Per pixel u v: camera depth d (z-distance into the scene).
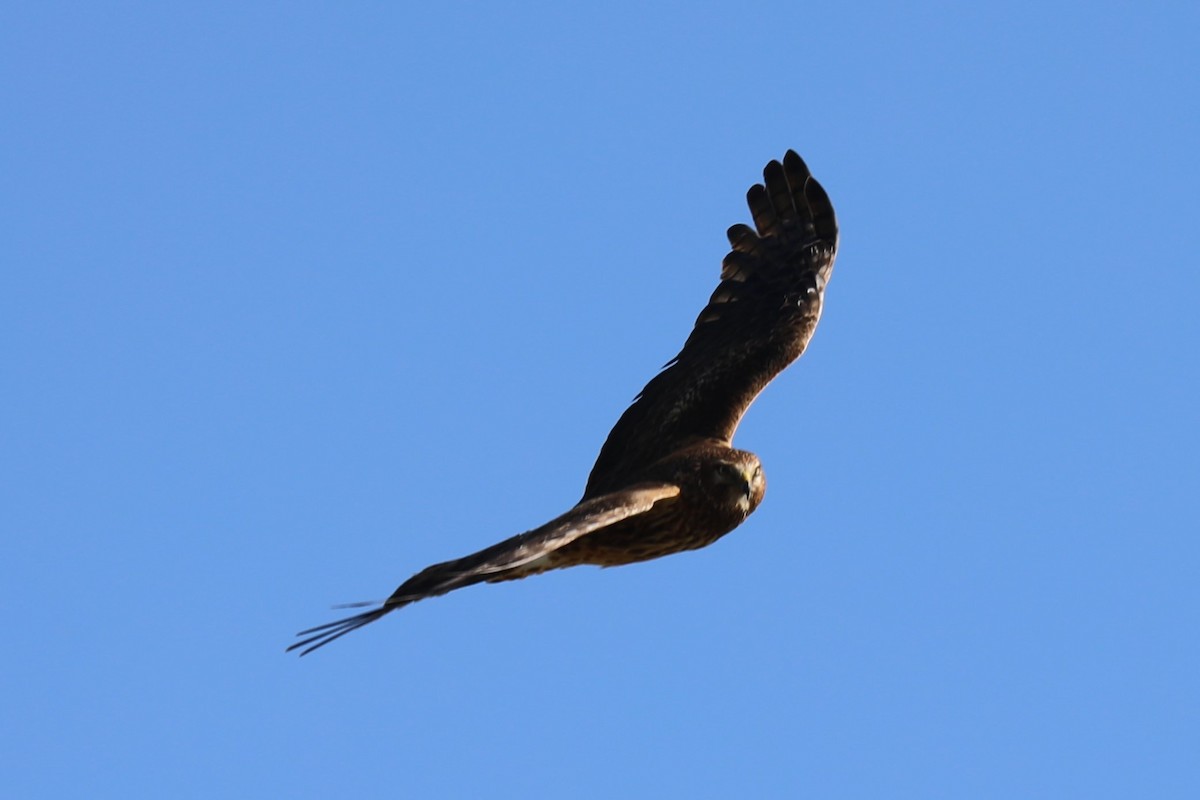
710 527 14.92
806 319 16.70
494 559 12.02
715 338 16.77
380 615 11.38
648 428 15.86
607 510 12.94
